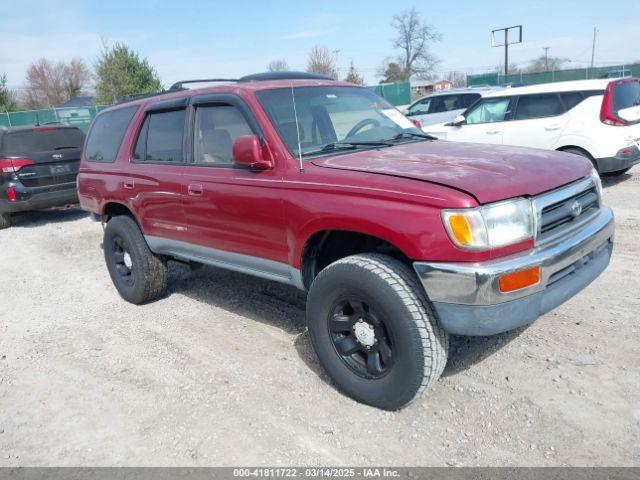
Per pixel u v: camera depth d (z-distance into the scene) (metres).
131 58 39.38
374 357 3.24
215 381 3.78
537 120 8.98
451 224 2.80
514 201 2.94
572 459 2.75
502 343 3.92
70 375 4.05
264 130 3.80
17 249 8.44
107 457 3.08
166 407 3.52
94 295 5.90
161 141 4.81
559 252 2.99
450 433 3.04
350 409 3.33
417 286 3.03
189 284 5.88
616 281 4.86
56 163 9.96
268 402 3.47
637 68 40.81
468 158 3.46
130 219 5.36
